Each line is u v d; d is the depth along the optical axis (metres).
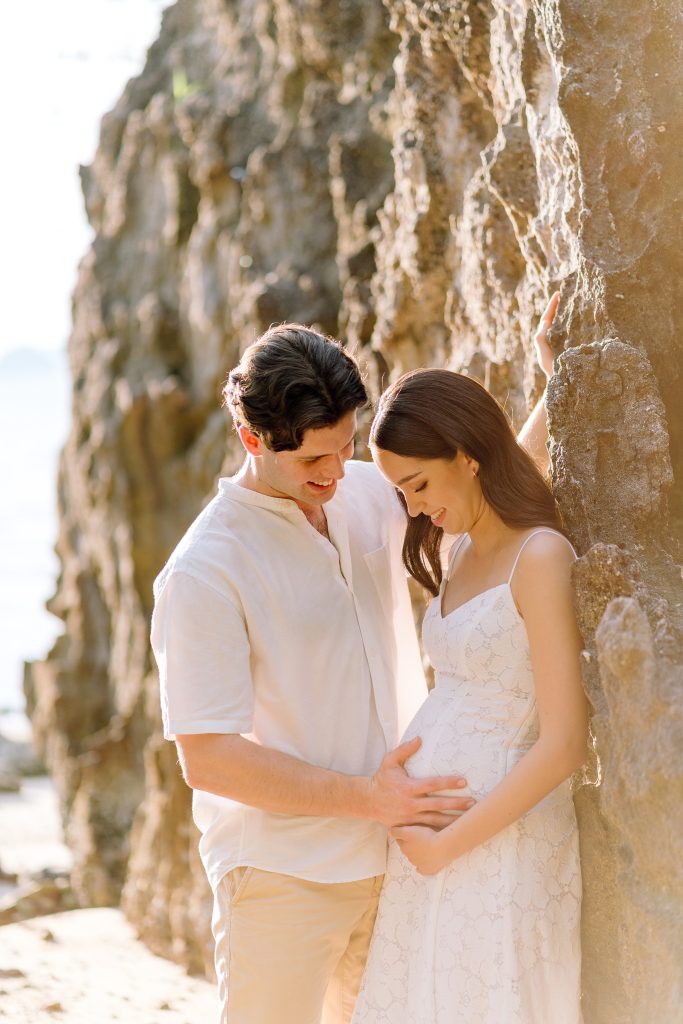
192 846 5.80
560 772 2.29
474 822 2.35
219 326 7.07
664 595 2.32
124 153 8.48
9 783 13.92
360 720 2.68
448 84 4.03
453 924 2.41
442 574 2.84
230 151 6.94
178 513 7.52
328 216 6.07
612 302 2.54
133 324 8.13
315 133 6.09
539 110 3.05
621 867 2.35
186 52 8.05
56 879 8.12
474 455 2.42
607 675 2.19
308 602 2.65
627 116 2.58
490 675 2.43
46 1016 4.54
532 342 3.28
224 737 2.53
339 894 2.64
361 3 5.59
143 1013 4.63
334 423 2.42
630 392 2.44
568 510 2.47
